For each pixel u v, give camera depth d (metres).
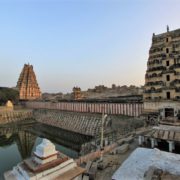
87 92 153.00
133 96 99.56
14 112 119.31
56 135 86.38
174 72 57.88
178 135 28.44
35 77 173.75
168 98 57.88
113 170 22.70
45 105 127.50
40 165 7.38
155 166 14.33
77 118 89.00
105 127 72.00
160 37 66.81
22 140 78.56
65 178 7.49
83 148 47.75
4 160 50.44
